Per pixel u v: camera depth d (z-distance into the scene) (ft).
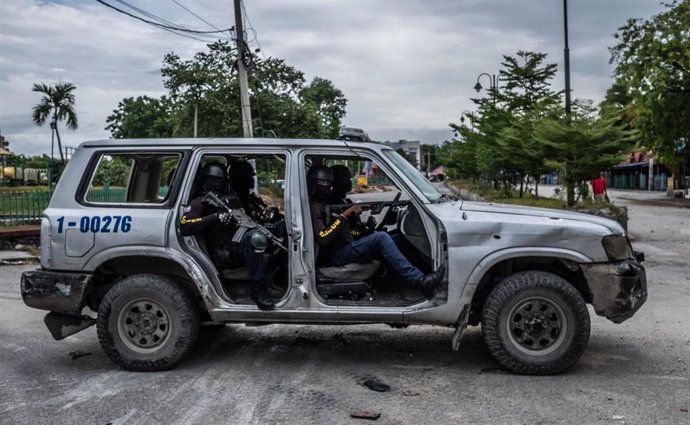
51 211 18.62
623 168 200.34
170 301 17.85
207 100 80.79
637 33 93.04
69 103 134.92
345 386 16.71
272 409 15.06
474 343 21.07
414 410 14.90
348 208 18.22
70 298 18.17
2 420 14.56
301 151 18.35
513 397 15.71
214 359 19.38
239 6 60.49
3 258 41.50
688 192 135.95
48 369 18.57
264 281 18.01
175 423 14.26
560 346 17.08
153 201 20.94
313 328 23.36
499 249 17.13
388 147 19.60
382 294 18.69
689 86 93.50
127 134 225.15
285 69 85.20
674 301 28.02
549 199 67.31
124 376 17.78
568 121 57.26
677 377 17.21
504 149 71.05
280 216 21.85
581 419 14.26
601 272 17.17
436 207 17.69
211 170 18.49
